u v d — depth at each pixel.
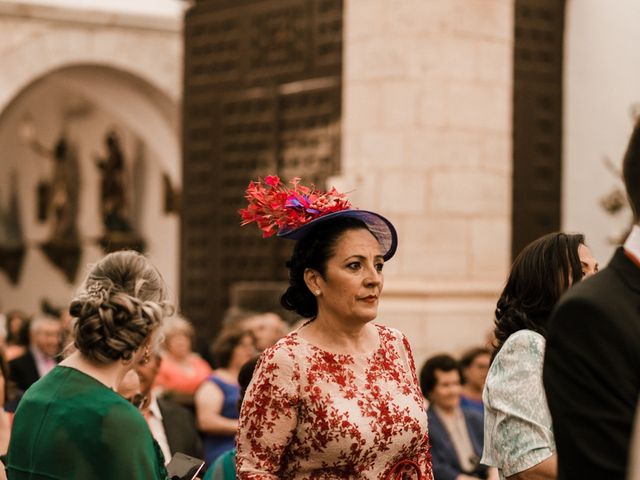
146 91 25.73
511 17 13.02
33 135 31.48
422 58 12.37
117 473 3.63
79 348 3.82
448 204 12.39
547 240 4.34
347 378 4.07
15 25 24.12
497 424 4.04
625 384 2.60
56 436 3.67
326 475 4.03
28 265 32.91
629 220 13.08
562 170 14.31
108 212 30.66
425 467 4.20
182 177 17.06
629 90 13.24
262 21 15.94
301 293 4.31
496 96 12.74
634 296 2.67
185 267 17.12
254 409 4.05
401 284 12.22
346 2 12.91
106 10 24.53
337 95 14.73
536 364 4.02
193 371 10.49
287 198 4.20
